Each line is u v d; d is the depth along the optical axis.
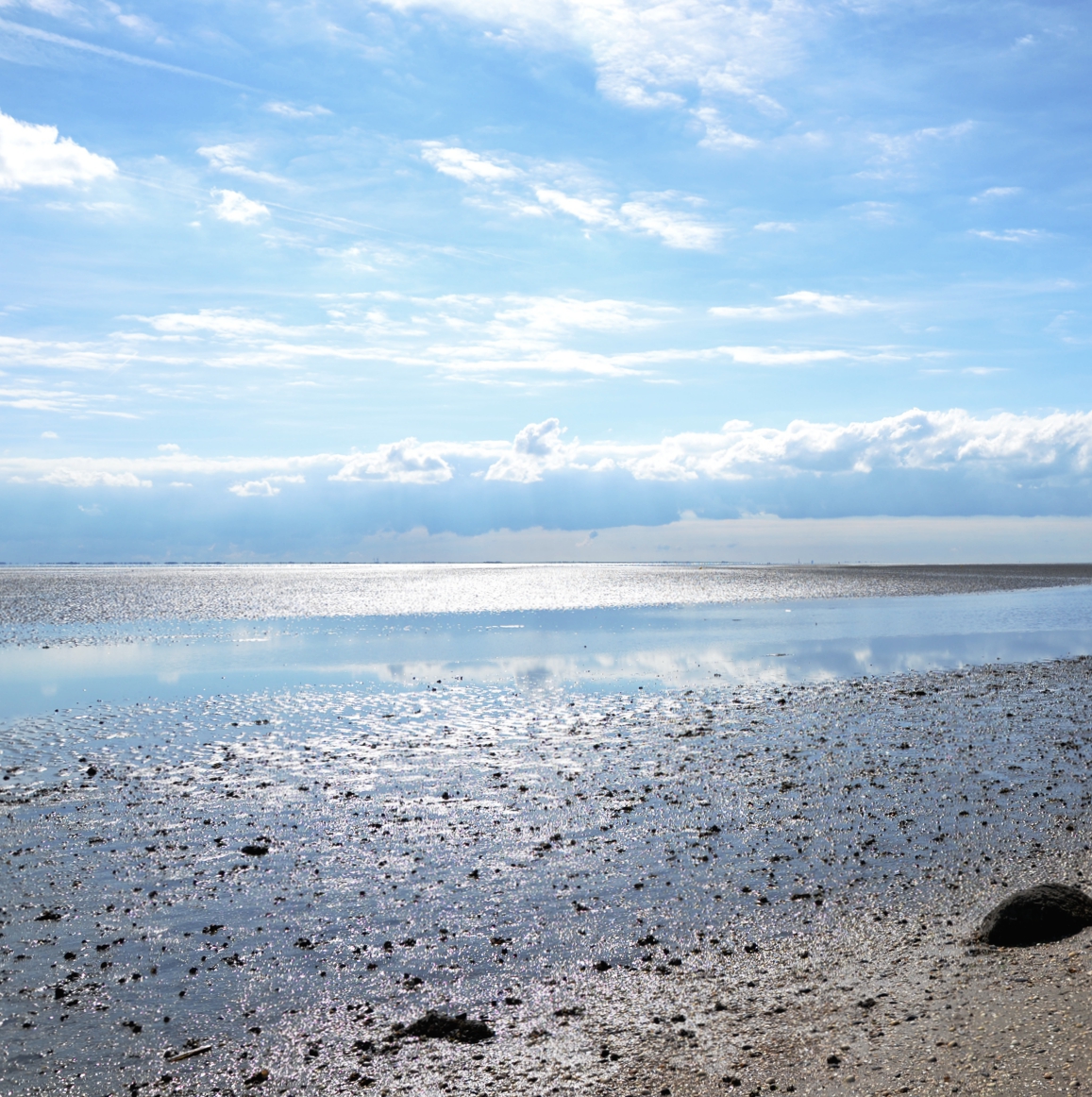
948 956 11.42
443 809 18.47
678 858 15.54
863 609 70.38
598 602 79.12
